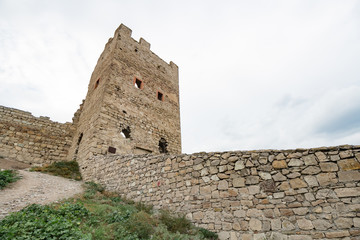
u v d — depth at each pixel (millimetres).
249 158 5164
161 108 15570
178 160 6398
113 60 13453
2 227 3059
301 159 4598
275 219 4324
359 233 3592
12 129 12281
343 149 4289
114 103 11922
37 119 13461
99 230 3713
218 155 5652
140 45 16656
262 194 4668
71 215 4109
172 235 4211
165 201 6129
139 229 4039
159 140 14070
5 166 10070
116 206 5785
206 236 4680
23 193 5531
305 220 4074
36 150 12555
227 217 4836
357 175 3986
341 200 3949
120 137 11289
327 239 3777
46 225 3305
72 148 13148
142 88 14656
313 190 4242
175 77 19109
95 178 8977
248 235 4410
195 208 5410
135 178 7387
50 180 7727
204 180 5590
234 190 5020
